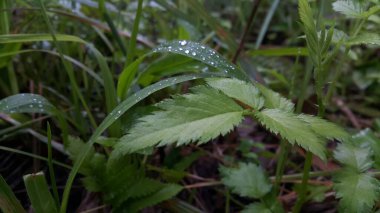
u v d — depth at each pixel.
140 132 0.13
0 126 0.24
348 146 0.18
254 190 0.19
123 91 0.21
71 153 0.19
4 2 0.24
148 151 0.17
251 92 0.15
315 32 0.15
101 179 0.19
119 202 0.19
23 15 0.30
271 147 0.31
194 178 0.26
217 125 0.13
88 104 0.28
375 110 0.38
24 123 0.23
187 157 0.24
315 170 0.28
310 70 0.21
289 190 0.27
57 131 0.26
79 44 0.29
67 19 0.30
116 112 0.16
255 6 0.26
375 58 0.44
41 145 0.25
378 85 0.42
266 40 0.53
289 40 0.48
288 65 0.42
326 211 0.24
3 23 0.23
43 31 0.30
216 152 0.28
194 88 0.14
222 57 0.18
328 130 0.14
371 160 0.17
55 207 0.16
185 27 0.29
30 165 0.25
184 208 0.21
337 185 0.16
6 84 0.27
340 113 0.39
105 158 0.21
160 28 0.36
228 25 0.46
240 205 0.24
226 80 0.15
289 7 0.52
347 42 0.16
